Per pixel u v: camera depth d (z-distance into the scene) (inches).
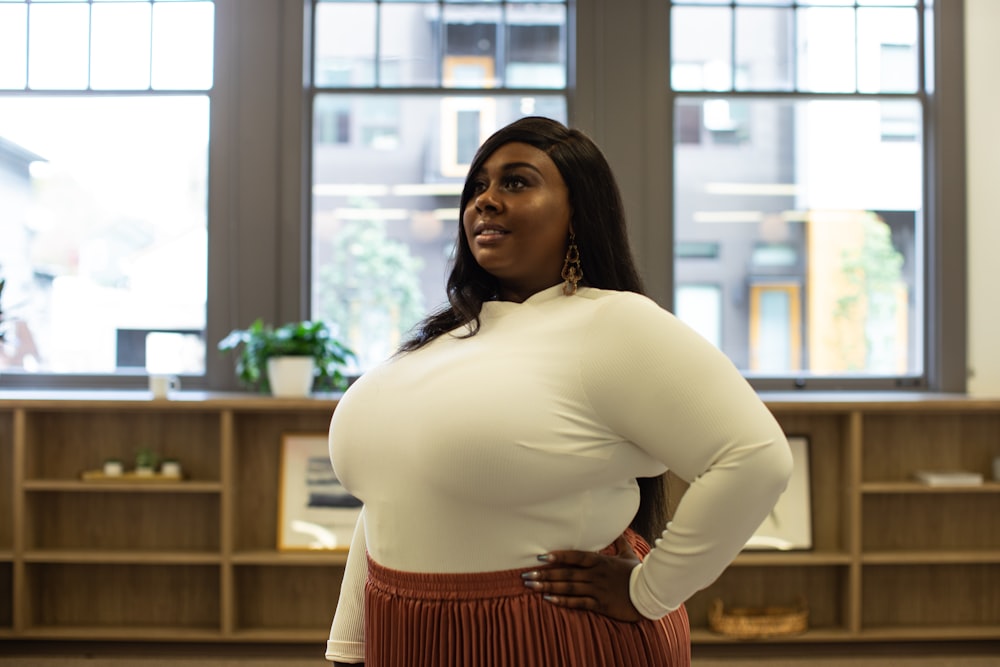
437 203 186.5
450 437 48.3
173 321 182.7
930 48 184.2
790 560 160.9
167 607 168.6
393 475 51.4
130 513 167.6
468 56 185.9
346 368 183.6
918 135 187.2
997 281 181.2
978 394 180.7
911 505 170.2
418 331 57.6
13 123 183.6
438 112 186.2
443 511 49.7
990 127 182.1
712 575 49.4
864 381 184.5
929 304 183.9
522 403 48.3
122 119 183.3
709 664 159.0
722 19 185.9
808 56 187.0
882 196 187.3
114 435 167.3
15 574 158.7
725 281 186.5
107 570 168.2
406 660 51.2
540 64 185.9
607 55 181.0
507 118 186.4
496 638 49.5
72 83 183.3
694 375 48.0
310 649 163.8
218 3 180.2
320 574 168.6
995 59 181.9
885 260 186.9
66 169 183.3
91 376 181.5
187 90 181.8
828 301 186.7
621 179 180.7
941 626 168.7
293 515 164.7
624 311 49.6
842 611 167.8
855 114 187.5
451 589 50.3
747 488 47.1
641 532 61.0
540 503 49.6
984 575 171.3
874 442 169.6
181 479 162.9
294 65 179.3
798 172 187.0
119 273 182.9
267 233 178.2
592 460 49.6
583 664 49.4
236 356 179.0
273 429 167.5
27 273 183.2
